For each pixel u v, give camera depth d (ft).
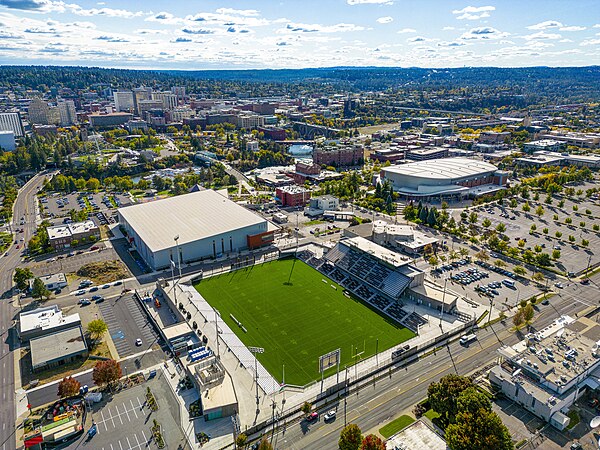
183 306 589.32
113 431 387.55
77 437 381.19
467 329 544.62
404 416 406.00
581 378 429.38
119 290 645.10
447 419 389.60
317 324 557.74
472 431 342.64
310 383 450.71
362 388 444.96
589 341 478.18
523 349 477.77
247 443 375.04
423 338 524.52
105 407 416.46
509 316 571.69
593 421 396.78
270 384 449.48
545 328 527.81
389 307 592.60
